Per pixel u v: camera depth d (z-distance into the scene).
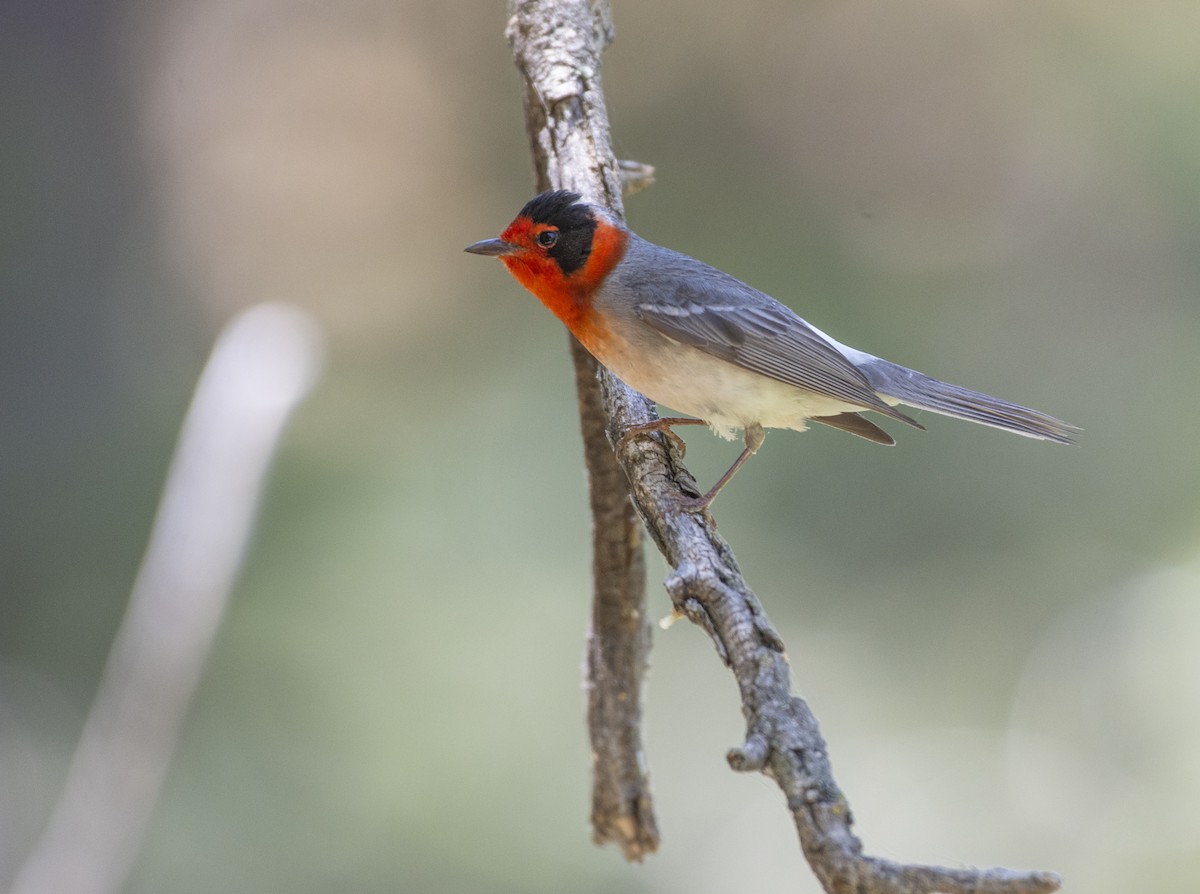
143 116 19.34
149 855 10.70
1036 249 15.45
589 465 7.09
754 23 16.89
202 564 8.01
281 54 19.38
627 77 16.72
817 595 12.80
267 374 8.45
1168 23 15.65
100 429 15.95
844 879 3.47
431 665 11.91
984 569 13.08
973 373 14.66
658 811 11.91
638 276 6.96
